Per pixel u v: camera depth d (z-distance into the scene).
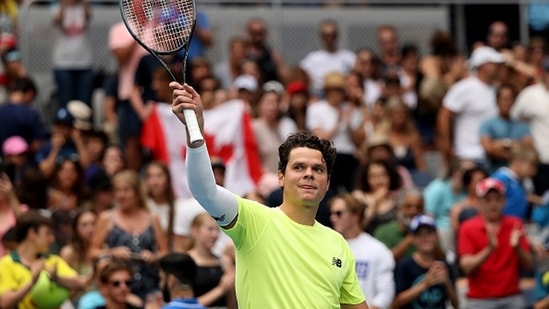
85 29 42.25
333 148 18.12
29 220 26.50
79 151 37.56
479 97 40.22
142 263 28.70
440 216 35.06
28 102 38.75
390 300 27.92
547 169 38.97
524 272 34.16
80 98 42.19
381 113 39.78
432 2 47.03
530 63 44.62
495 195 30.64
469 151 40.16
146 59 38.09
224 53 45.16
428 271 28.88
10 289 26.17
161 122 36.81
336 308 17.84
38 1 44.50
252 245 17.62
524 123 39.88
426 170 39.09
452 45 43.41
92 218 29.81
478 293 30.81
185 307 24.38
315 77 43.84
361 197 32.38
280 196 29.30
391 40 44.66
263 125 37.34
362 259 27.83
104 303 26.84
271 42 45.78
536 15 47.12
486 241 30.62
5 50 42.25
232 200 17.48
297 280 17.59
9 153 36.88
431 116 41.78
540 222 34.94
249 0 45.59
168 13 18.16
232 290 27.66
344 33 46.47
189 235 30.59
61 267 27.00
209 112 37.00
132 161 38.06
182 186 36.78
